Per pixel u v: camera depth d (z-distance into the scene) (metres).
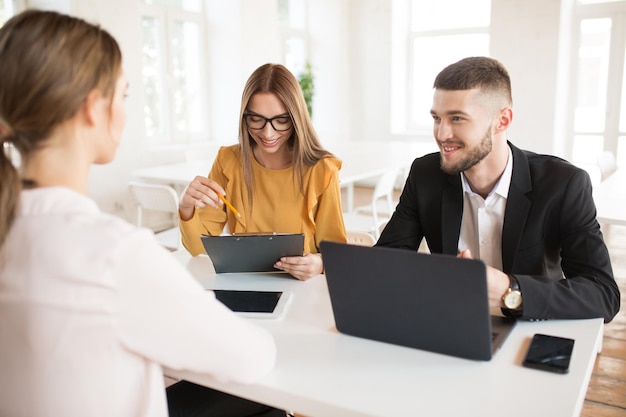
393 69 6.84
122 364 0.74
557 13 5.57
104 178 4.52
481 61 1.24
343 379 0.92
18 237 0.72
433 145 5.59
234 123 5.84
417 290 0.96
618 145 5.96
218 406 1.23
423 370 0.94
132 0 4.57
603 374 2.29
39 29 0.72
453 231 1.44
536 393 0.86
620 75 5.81
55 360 0.72
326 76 7.03
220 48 5.77
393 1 6.63
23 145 0.74
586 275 1.23
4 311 0.73
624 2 5.65
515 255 1.34
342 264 1.01
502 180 1.35
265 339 0.93
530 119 5.90
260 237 1.38
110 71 0.78
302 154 1.69
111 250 0.70
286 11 6.77
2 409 0.77
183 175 3.70
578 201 1.28
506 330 1.07
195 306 0.76
